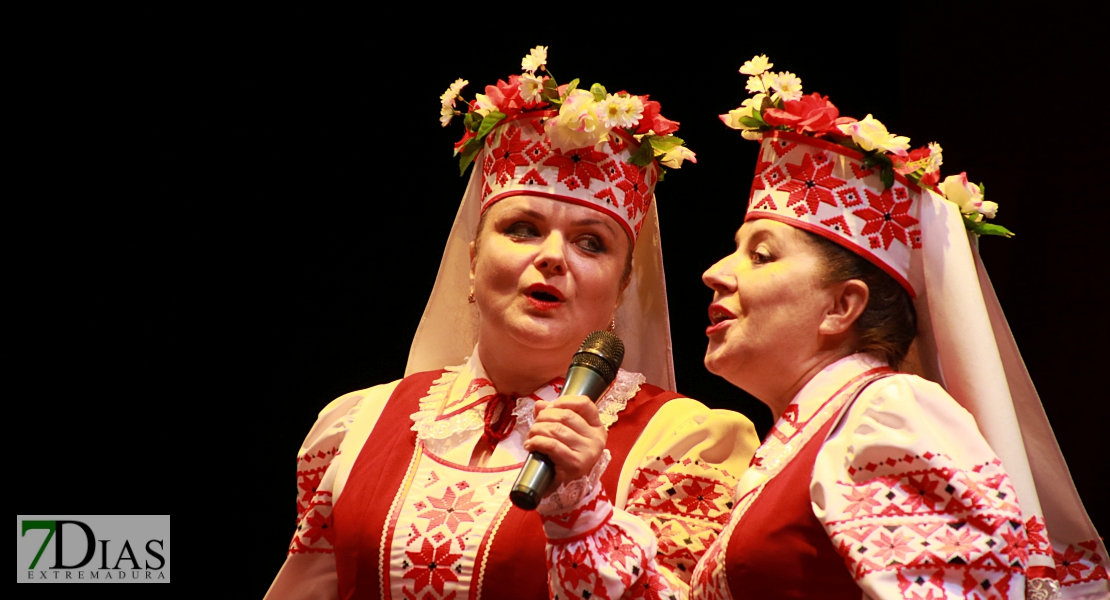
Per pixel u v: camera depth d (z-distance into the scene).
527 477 4.61
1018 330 7.90
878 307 5.14
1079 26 7.91
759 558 4.61
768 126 5.57
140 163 11.03
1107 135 7.65
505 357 6.07
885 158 5.20
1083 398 7.54
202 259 11.13
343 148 11.13
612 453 5.78
